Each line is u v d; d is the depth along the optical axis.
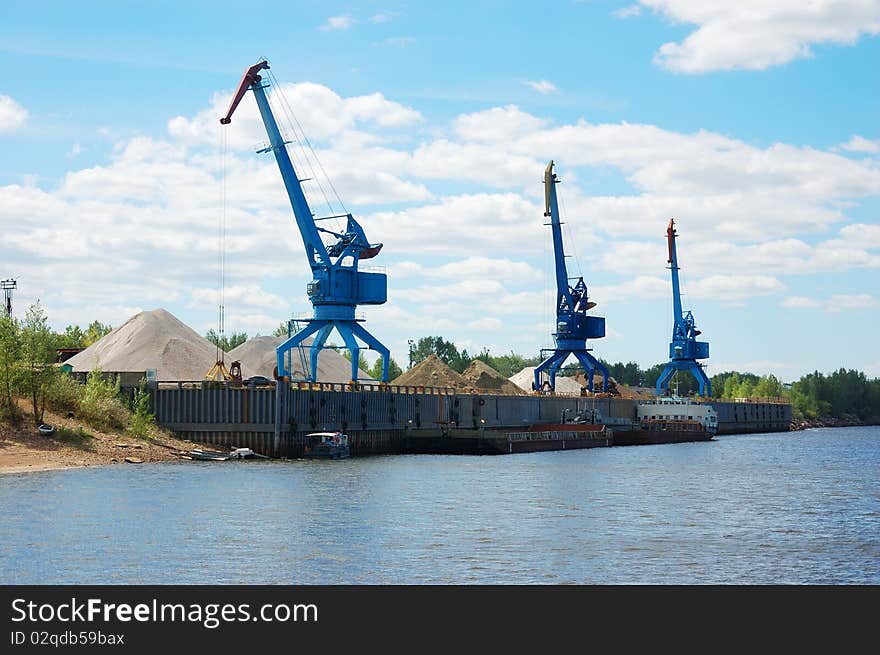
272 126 125.56
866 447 174.00
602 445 157.00
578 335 190.62
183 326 152.25
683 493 82.00
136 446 96.69
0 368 91.94
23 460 84.81
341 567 48.03
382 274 129.75
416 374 191.75
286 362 165.12
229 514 61.84
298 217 126.94
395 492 75.94
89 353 142.25
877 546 56.06
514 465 108.19
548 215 188.12
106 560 48.03
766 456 141.75
